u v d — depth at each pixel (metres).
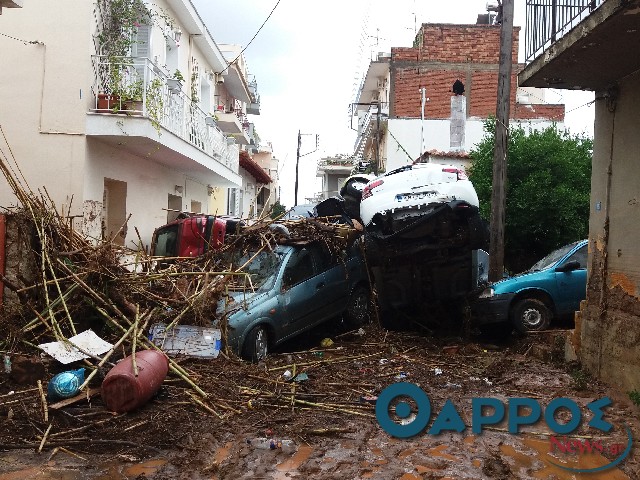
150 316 7.21
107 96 11.63
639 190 6.43
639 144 6.46
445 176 9.02
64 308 7.01
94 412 5.52
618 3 4.99
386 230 9.09
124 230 12.41
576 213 14.78
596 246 7.37
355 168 38.91
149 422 5.42
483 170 15.72
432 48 33.44
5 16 11.18
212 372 6.84
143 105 11.58
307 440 5.23
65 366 6.32
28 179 11.20
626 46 5.87
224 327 7.61
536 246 15.52
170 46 16.92
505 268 15.50
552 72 6.77
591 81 7.04
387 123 29.62
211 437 5.20
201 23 18.08
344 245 9.77
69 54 11.20
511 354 8.95
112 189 13.40
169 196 17.50
